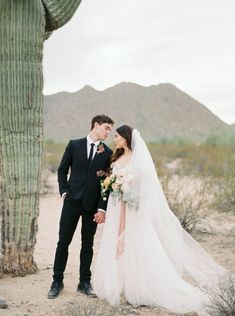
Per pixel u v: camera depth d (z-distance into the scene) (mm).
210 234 9406
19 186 6492
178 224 6277
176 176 18625
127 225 6023
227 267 7242
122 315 5523
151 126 149875
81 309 5289
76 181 6070
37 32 6320
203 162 22875
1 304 5527
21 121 6379
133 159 6055
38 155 6574
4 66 6242
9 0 6125
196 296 5770
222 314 5199
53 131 144375
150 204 6039
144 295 5891
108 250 6043
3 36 6203
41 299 5848
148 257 5930
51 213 11797
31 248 6730
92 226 6152
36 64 6379
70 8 6578
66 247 6078
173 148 33875
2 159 6445
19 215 6559
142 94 162000
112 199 6109
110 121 6102
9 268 6605
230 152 26406
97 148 6098
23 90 6324
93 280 6219
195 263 6332
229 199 11766
